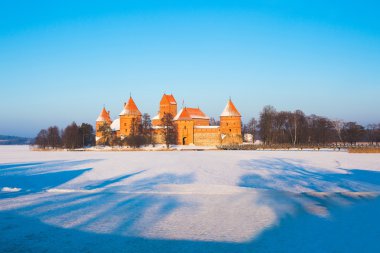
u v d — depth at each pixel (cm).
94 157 7038
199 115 14600
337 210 1994
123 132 13125
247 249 1355
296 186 2891
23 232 1588
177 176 3556
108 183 3117
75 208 2058
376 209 2020
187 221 1759
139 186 2902
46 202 2239
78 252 1330
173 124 12562
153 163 5134
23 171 4172
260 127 13100
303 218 1816
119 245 1405
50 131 15425
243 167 4400
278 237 1502
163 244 1414
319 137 13212
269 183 3062
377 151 7694
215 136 12744
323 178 3375
